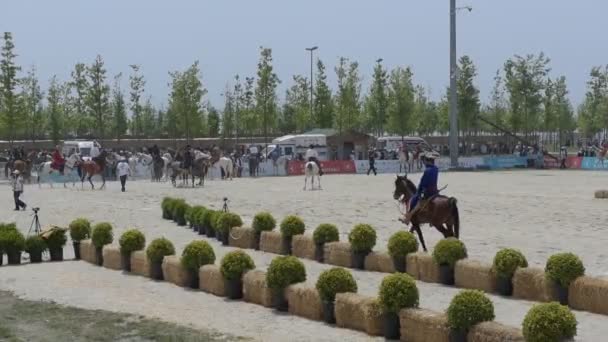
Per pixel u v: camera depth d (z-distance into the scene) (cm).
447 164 6619
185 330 1212
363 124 8850
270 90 7731
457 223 1750
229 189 4266
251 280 1420
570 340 927
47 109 8450
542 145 9262
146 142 8300
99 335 1189
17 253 1977
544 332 921
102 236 1938
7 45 6250
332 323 1239
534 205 3091
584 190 3962
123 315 1329
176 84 7525
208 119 9512
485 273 1426
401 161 6278
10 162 5366
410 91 8069
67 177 4947
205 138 9225
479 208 2978
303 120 8744
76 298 1493
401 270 1617
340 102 8319
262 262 1830
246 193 3916
